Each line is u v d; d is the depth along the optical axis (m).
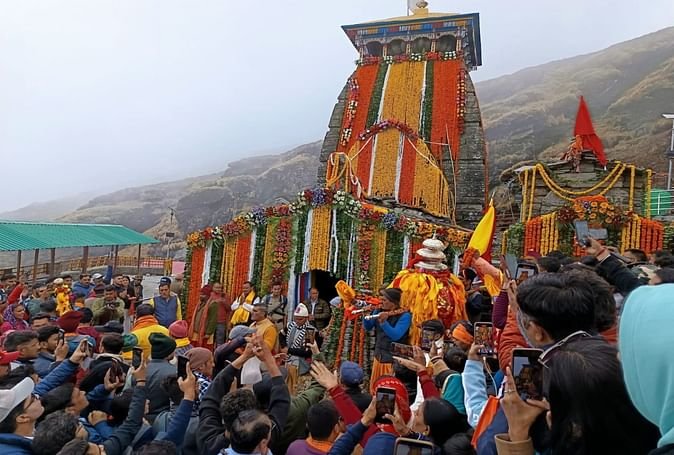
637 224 10.72
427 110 26.31
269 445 4.29
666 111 65.81
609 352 2.10
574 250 10.97
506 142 76.25
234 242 13.73
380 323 7.82
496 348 4.66
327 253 12.41
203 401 4.57
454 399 4.31
